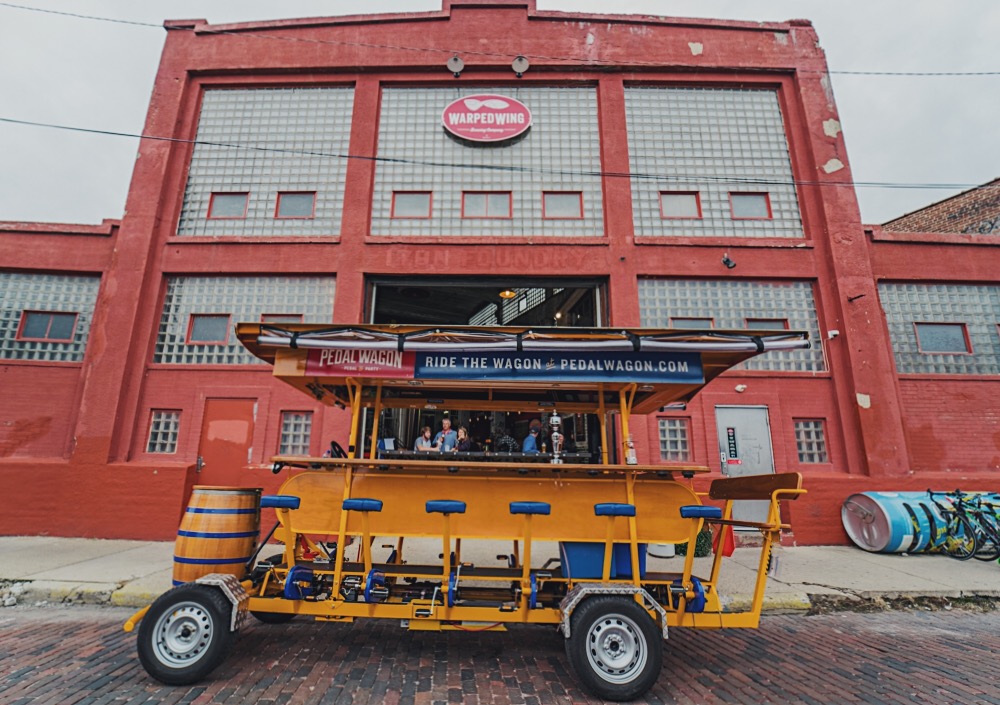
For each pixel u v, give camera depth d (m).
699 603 4.31
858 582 6.95
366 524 4.31
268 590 4.68
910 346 10.50
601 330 4.66
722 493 5.30
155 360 10.17
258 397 9.83
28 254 10.45
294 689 3.95
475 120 11.35
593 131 11.52
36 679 4.06
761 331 4.73
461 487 4.55
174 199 10.85
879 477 9.45
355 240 10.57
